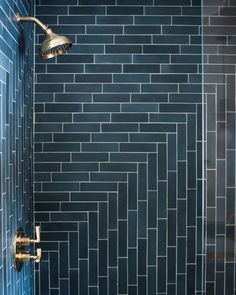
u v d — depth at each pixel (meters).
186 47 2.54
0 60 1.63
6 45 1.74
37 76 2.52
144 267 2.54
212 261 2.54
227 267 2.53
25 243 1.95
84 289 2.53
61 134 2.53
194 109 2.54
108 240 2.54
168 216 2.55
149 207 2.54
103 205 2.54
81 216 2.54
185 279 2.54
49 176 2.53
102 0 2.52
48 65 2.52
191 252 2.55
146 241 2.54
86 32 2.53
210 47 2.53
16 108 1.96
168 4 2.54
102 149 2.54
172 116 2.54
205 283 2.54
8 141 1.78
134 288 2.53
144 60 2.53
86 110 2.53
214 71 2.53
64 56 2.52
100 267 2.54
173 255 2.54
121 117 2.53
